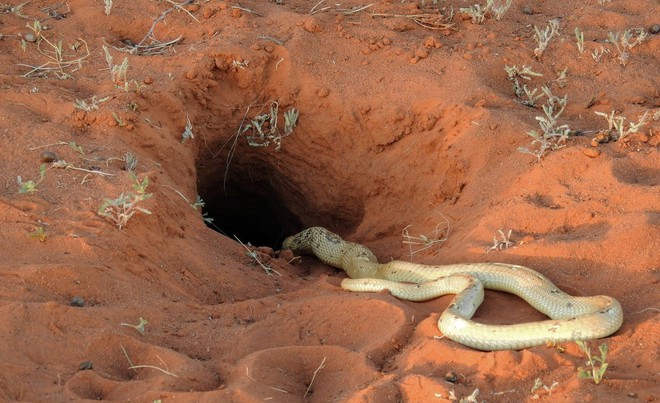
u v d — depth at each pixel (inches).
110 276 108.6
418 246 124.6
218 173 143.6
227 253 121.6
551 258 111.7
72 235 110.5
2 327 100.0
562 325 100.3
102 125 126.0
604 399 93.4
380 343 101.7
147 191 117.0
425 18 147.6
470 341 100.9
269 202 149.3
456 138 131.3
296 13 146.9
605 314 100.8
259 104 140.6
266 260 122.8
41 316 101.6
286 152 141.9
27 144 121.6
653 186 116.5
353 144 138.6
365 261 121.6
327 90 138.9
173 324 106.2
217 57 138.6
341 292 112.0
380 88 138.7
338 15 146.3
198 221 123.1
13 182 116.8
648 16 152.2
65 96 129.2
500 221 117.6
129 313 105.3
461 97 135.1
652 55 144.9
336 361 100.6
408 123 135.6
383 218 134.3
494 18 149.6
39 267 106.1
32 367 97.7
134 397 95.4
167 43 142.6
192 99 136.6
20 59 136.6
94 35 141.9
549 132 126.3
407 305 107.5
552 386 94.6
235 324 107.0
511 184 123.1
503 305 108.3
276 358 100.3
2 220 111.5
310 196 142.0
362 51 142.5
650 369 96.7
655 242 110.1
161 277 112.3
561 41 145.3
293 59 140.4
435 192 129.7
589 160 121.4
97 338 100.6
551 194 119.6
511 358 97.2
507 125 129.3
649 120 128.7
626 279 108.0
